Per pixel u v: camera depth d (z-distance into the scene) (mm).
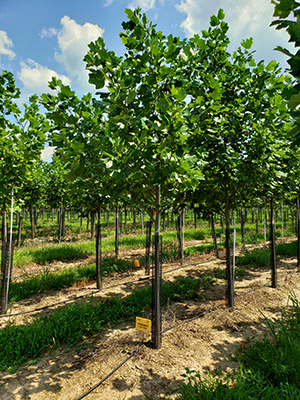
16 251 8898
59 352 3104
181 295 4824
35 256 8258
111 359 2893
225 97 3928
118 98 2297
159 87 2662
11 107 3645
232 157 3781
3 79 3488
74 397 2357
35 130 3785
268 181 3975
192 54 2801
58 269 7117
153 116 2650
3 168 4094
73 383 2545
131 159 2473
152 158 2498
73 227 18031
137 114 2582
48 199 12352
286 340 2826
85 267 6750
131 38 2576
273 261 5242
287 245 9188
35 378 2635
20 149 3951
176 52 2412
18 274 6645
